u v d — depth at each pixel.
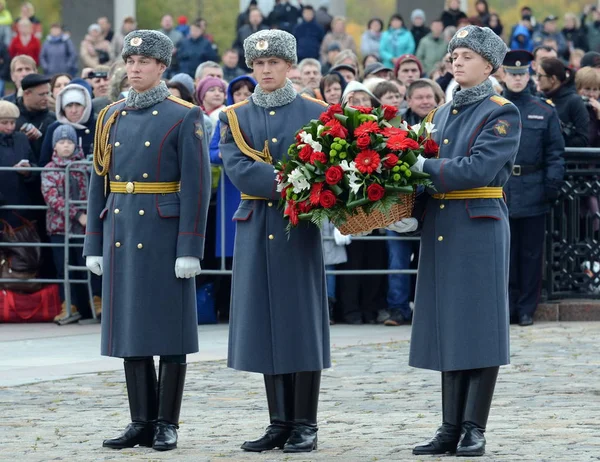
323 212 13.80
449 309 14.23
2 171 26.14
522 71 24.62
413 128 14.27
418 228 14.79
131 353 14.88
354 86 24.48
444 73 30.03
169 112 15.05
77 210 25.88
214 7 83.31
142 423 14.97
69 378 19.70
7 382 19.33
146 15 83.50
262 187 14.37
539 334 24.06
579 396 17.84
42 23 73.00
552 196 24.72
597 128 27.16
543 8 90.12
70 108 25.92
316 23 51.44
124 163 15.03
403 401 17.70
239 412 17.05
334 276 25.77
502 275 14.31
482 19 52.94
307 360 14.51
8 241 26.33
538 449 14.33
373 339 23.58
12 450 14.61
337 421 16.36
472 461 13.73
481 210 14.19
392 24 52.06
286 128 14.59
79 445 14.95
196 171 14.96
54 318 26.42
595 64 29.64
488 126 14.11
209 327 25.36
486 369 14.26
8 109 26.16
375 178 13.74
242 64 50.84
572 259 26.47
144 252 14.93
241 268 14.74
